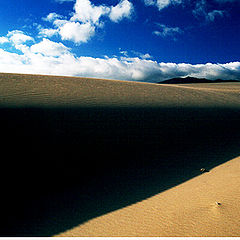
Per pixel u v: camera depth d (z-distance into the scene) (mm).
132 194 5184
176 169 6723
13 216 4246
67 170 6203
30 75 18812
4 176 5441
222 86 49719
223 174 6039
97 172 6340
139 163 7059
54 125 8242
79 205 4695
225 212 3816
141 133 9180
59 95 12312
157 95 17047
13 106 9008
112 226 3848
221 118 12945
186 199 4633
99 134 8406
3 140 6688
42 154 6578
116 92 16016
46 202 4777
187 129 10398
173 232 3451
